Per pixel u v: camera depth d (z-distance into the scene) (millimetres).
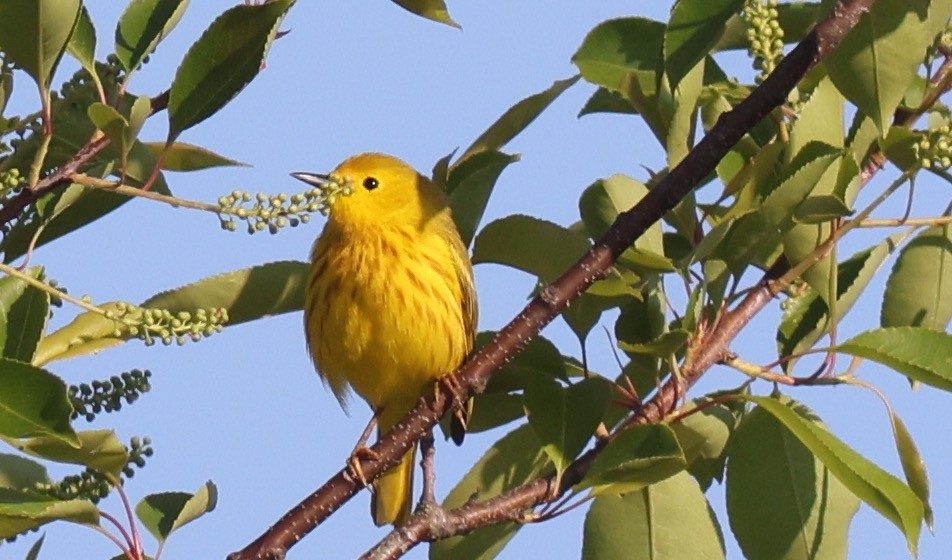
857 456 9008
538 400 10062
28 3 7770
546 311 9633
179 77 8484
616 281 10375
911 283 11133
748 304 10625
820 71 11328
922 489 9766
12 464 9781
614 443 9516
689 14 9836
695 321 10375
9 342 8812
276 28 8758
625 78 10586
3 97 9023
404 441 9914
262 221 7547
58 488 9172
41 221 9039
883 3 9258
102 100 8820
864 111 9477
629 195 11320
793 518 10539
